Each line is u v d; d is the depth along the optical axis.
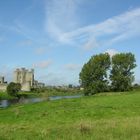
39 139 18.95
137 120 26.02
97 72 109.88
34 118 40.03
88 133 19.95
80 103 58.97
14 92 185.00
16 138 19.39
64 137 18.78
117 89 114.44
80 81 113.12
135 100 60.81
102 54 112.69
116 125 23.02
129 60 113.12
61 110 47.09
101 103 57.25
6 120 39.84
